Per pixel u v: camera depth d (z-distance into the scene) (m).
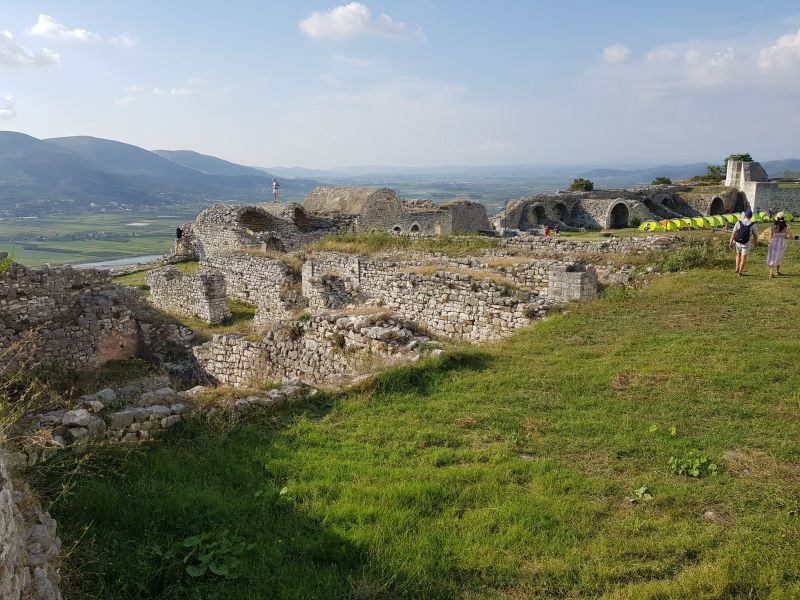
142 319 19.12
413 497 6.00
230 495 6.03
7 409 6.86
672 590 4.45
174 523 5.34
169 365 17.17
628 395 8.85
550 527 5.48
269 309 24.20
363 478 6.50
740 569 4.63
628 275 17.92
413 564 4.84
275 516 5.63
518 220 51.41
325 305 21.25
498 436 7.70
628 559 4.98
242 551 4.92
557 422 7.99
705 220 37.00
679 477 6.39
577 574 4.79
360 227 41.12
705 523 5.46
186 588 4.42
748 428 7.44
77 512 5.45
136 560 4.71
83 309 17.61
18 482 5.12
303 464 6.90
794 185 55.78
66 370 16.14
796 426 7.37
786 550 4.87
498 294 15.33
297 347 13.91
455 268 18.77
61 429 6.90
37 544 4.27
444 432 7.83
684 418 7.88
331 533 5.29
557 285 15.56
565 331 12.64
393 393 9.47
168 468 6.65
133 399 8.69
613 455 6.96
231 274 28.64
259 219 38.34
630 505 5.86
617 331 12.40
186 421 7.91
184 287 25.19
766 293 14.47
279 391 9.26
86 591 4.30
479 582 4.71
